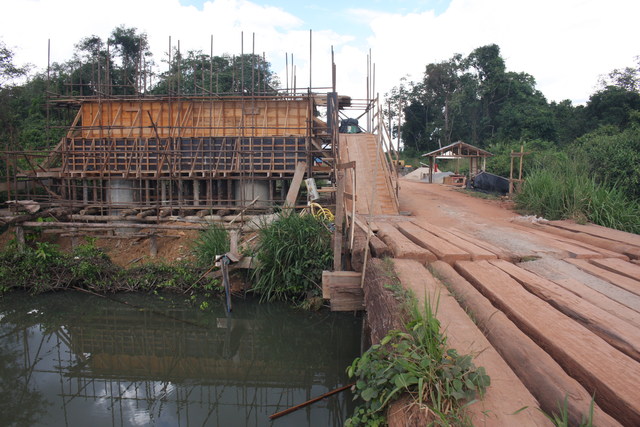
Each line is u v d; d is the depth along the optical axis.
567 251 6.48
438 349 2.83
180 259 11.98
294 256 9.88
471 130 50.94
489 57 50.88
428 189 18.72
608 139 13.27
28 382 7.08
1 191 15.27
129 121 15.46
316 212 11.54
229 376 7.27
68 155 14.82
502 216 11.49
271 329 8.98
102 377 7.27
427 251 5.88
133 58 31.89
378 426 3.02
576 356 2.92
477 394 2.55
